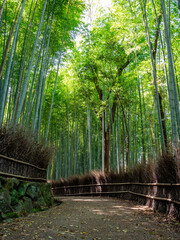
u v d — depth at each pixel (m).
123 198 7.10
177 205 3.58
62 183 11.47
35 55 8.49
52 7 7.30
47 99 12.48
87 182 9.61
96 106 11.82
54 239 2.31
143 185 5.52
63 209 4.67
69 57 11.31
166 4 7.25
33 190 4.53
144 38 9.09
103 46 10.78
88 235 2.62
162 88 8.27
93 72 11.02
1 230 2.45
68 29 8.62
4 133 3.66
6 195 3.40
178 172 3.52
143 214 3.99
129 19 8.28
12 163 3.88
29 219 3.29
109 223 3.28
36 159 5.07
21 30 7.70
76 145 13.45
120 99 10.57
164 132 8.66
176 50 7.91
